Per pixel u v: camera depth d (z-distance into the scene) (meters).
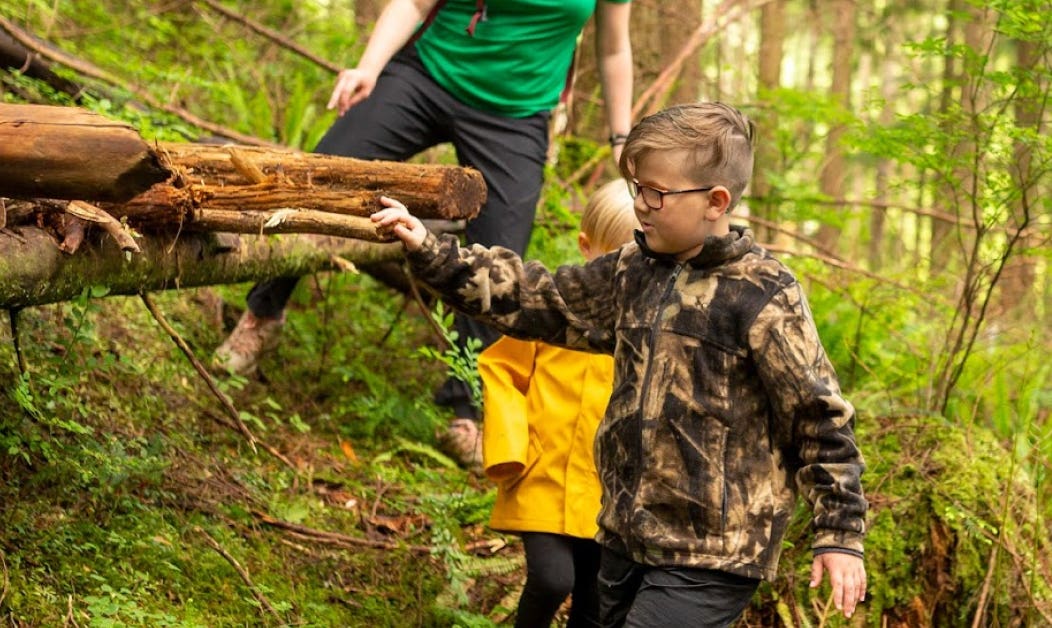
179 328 4.29
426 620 3.28
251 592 3.01
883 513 3.55
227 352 4.23
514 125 4.18
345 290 5.25
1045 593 3.41
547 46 4.14
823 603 3.43
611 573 2.54
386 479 4.00
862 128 4.62
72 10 5.97
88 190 2.12
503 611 3.36
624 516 2.42
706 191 2.36
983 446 3.90
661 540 2.37
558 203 5.17
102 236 2.58
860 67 18.98
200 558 3.06
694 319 2.38
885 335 5.22
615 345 2.56
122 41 6.32
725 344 2.36
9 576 2.56
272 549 3.34
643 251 2.47
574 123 6.89
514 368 3.09
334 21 7.56
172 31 6.33
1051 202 4.30
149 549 2.94
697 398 2.37
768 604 3.45
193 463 3.54
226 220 2.70
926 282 5.70
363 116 4.07
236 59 6.42
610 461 2.49
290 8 7.30
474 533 3.79
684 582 2.36
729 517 2.35
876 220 9.91
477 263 2.56
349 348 4.93
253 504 3.51
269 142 5.43
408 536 3.70
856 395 4.42
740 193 2.42
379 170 2.78
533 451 3.02
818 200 6.93
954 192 4.41
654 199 2.37
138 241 2.68
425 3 3.92
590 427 2.98
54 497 2.96
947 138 4.16
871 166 14.29
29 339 3.21
